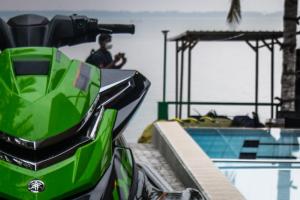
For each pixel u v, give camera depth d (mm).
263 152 12133
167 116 15734
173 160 8273
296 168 10883
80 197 2723
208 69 60938
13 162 2654
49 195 2598
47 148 2701
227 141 12398
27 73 2936
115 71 3236
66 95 2850
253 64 60906
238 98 43656
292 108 16734
